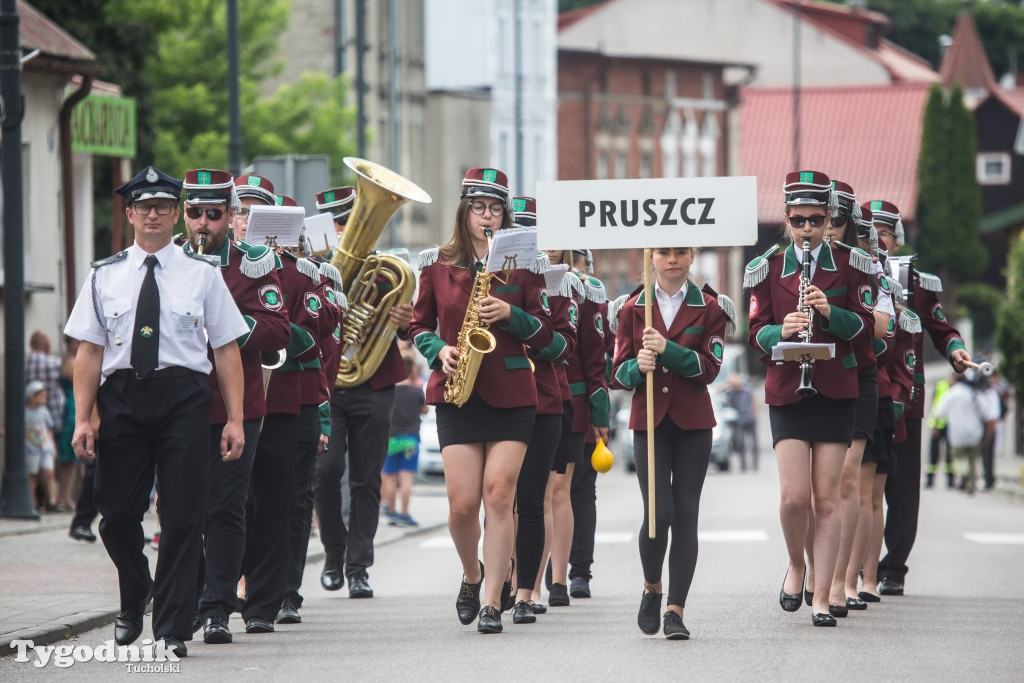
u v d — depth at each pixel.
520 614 27.55
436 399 25.66
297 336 26.30
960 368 31.00
